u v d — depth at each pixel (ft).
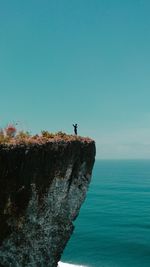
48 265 70.79
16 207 62.59
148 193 477.77
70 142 70.85
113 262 183.83
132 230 258.57
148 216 311.68
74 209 74.59
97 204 381.60
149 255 196.75
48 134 70.18
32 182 64.23
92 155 77.10
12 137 65.10
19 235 63.87
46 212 67.92
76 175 73.67
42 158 65.46
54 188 68.59
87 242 222.69
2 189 60.70
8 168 60.85
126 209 348.38
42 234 68.13
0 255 62.03
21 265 64.95
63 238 73.10
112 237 236.84
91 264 179.63
